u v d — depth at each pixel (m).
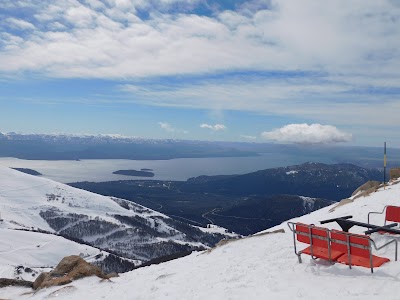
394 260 9.41
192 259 15.28
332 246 9.41
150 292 10.45
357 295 7.49
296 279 9.09
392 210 12.39
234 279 10.13
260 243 14.52
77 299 10.78
